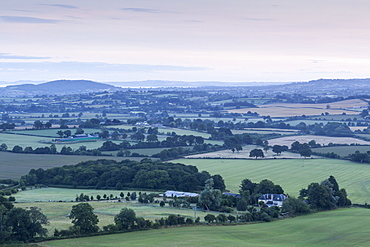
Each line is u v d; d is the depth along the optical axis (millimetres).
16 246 158000
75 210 182000
